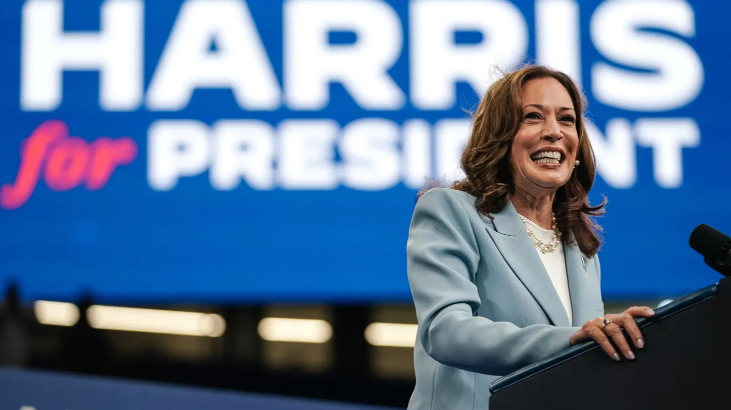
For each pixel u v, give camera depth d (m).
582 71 6.03
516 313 1.99
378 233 5.98
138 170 6.08
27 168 6.14
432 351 1.84
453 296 1.89
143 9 6.11
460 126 5.96
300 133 6.02
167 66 6.08
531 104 2.14
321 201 6.00
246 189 6.03
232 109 6.04
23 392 4.79
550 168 2.12
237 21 6.06
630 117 6.05
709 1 6.13
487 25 6.01
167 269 6.04
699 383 1.41
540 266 2.06
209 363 7.32
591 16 6.05
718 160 6.06
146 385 4.85
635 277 6.01
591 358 1.47
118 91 6.11
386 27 6.03
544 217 2.22
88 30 6.14
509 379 1.51
